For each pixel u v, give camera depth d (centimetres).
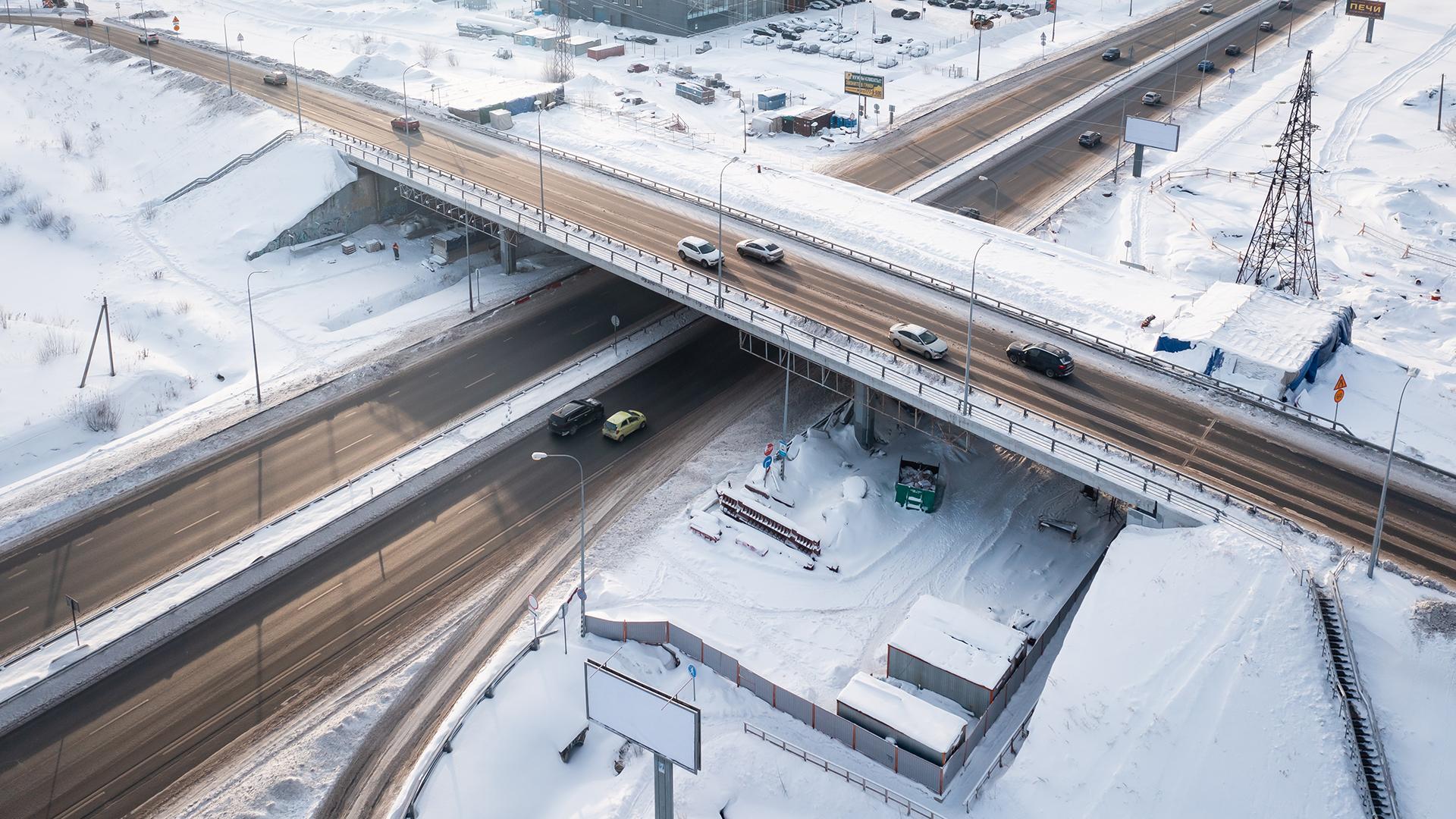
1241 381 7156
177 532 6800
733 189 10531
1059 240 10719
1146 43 17800
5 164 12825
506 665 5712
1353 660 5119
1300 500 5962
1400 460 6297
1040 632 5994
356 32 18312
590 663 4525
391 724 5522
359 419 8025
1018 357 7206
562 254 10862
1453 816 4638
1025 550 6681
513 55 16762
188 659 5850
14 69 16188
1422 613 5256
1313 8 19862
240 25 18575
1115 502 6969
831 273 8506
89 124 14188
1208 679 5106
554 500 7162
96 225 11506
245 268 10612
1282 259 9975
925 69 16438
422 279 10456
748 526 6862
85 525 6856
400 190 11519
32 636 5953
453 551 6694
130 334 9475
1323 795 4697
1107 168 12531
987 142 13312
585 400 8012
